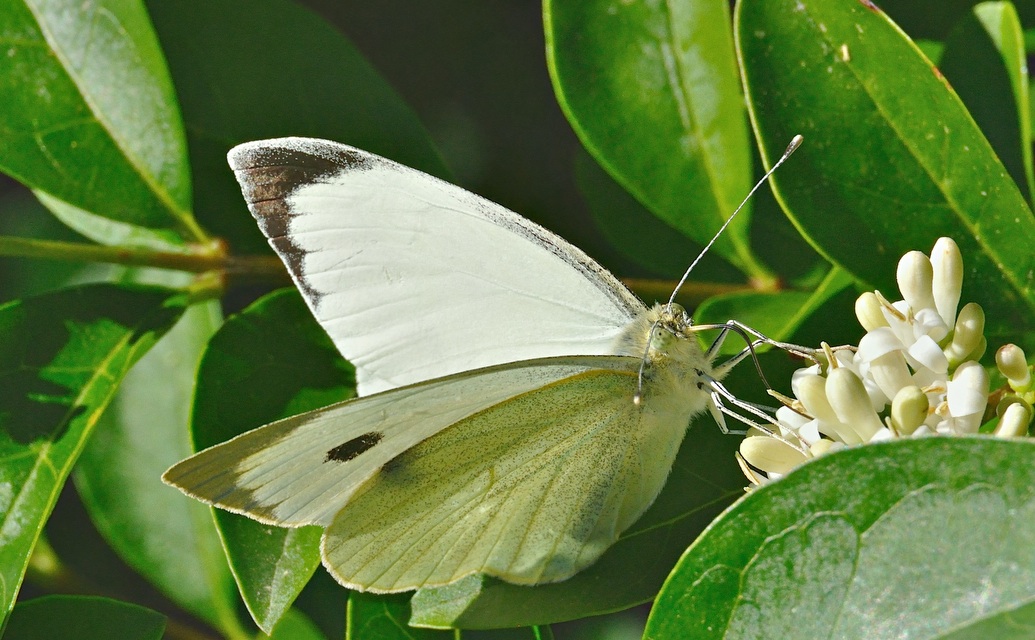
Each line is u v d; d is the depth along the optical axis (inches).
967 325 17.5
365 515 17.7
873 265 17.7
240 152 17.8
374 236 17.8
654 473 17.8
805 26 17.7
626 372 17.8
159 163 18.2
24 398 17.9
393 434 17.7
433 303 17.9
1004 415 17.4
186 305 18.2
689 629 17.1
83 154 18.1
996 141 18.1
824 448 17.5
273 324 18.1
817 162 17.7
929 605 16.9
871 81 17.7
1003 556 16.8
